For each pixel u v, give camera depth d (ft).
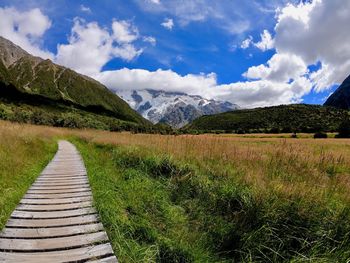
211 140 47.88
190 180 30.99
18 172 32.48
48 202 24.85
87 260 15.40
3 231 18.48
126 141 62.08
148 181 32.63
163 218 24.08
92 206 23.62
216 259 18.74
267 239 18.99
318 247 17.81
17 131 59.06
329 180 26.76
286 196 21.90
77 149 74.69
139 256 16.88
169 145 46.39
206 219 23.94
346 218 19.02
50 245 16.72
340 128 263.90
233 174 30.63
